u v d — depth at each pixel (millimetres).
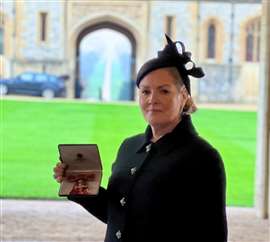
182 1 32406
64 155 2416
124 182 2375
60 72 32188
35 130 18047
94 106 25281
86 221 7344
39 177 11305
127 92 33281
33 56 31906
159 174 2250
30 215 7660
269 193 7133
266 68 7926
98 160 2422
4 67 31641
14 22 31656
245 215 8125
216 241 2205
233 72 32531
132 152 2447
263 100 7949
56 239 6316
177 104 2318
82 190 2344
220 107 28062
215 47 32594
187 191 2213
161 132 2361
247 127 20500
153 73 2311
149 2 32469
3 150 14656
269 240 6422
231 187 10828
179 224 2211
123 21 32594
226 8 32469
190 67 2377
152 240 2225
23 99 27297
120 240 2307
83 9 32375
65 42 32219
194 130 2359
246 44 32625
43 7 31953
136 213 2281
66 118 20891
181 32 32531
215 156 2248
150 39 32625
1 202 8672
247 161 14000
